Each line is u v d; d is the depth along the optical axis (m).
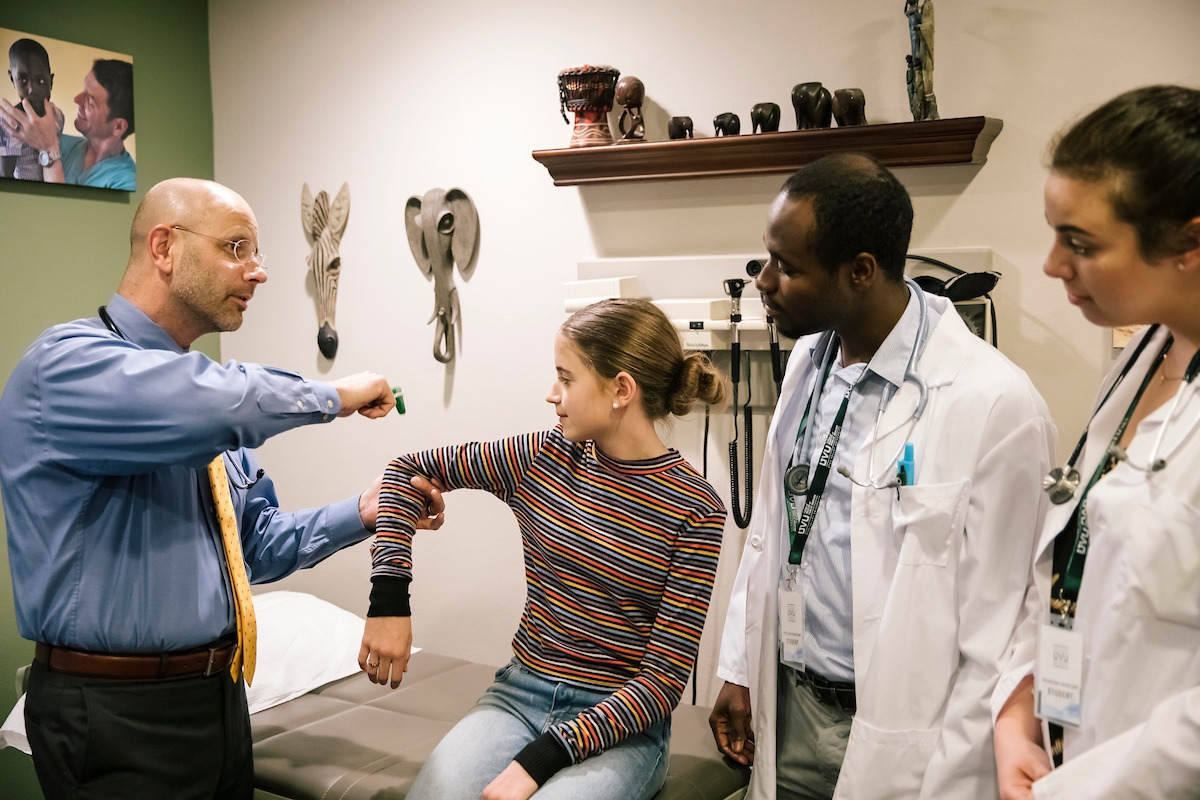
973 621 1.61
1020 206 2.29
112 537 1.82
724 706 2.09
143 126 3.17
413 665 2.84
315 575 3.36
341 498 3.31
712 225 2.64
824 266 1.63
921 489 1.63
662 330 1.86
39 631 1.83
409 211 3.06
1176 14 2.12
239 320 1.98
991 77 2.29
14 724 2.43
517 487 1.94
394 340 3.15
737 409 2.57
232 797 2.06
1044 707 1.33
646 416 1.87
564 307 2.70
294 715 2.46
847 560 1.74
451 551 3.12
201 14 3.34
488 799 1.65
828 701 1.78
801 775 1.84
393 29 3.05
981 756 1.56
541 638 1.92
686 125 2.55
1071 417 2.28
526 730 1.87
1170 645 1.21
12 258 2.85
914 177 2.38
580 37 2.77
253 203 3.36
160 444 1.73
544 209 2.87
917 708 1.65
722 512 1.85
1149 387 1.34
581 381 1.80
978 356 1.69
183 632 1.86
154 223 1.88
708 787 2.04
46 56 2.86
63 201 2.97
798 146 2.40
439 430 3.11
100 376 1.74
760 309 2.51
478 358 3.02
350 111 3.15
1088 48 2.20
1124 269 1.17
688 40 2.62
